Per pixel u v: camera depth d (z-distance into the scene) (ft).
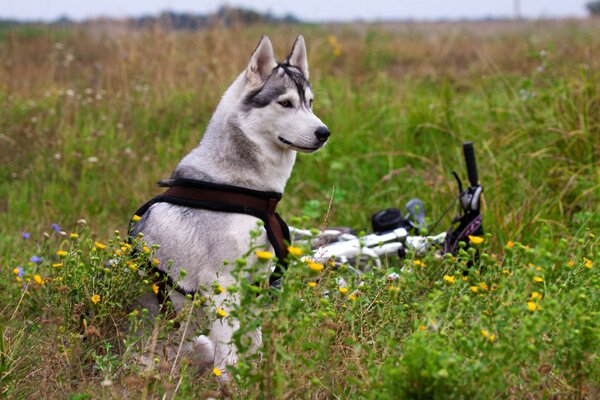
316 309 10.70
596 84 22.84
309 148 12.25
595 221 17.65
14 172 25.14
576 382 9.28
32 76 37.99
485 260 11.03
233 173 11.83
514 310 8.78
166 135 28.89
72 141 26.14
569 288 11.52
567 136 21.03
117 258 11.46
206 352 11.16
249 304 8.94
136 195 22.63
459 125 24.54
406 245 15.01
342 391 9.85
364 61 47.06
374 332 10.84
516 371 8.77
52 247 16.88
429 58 51.19
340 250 14.34
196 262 11.40
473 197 15.19
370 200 21.75
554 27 69.56
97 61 42.98
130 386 9.70
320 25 67.21
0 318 12.55
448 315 9.43
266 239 11.78
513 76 31.94
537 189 19.74
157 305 11.88
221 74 32.78
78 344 10.31
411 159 23.99
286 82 12.31
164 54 35.78
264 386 8.98
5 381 10.72
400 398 8.43
